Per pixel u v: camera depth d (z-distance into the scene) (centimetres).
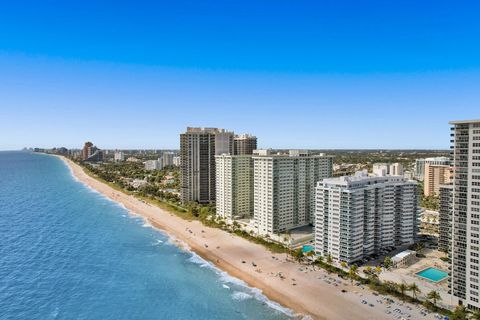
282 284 17012
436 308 14250
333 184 19262
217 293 16400
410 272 17962
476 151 13712
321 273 18162
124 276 18375
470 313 13900
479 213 13738
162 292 16538
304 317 14088
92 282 17562
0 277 17738
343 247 18888
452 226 14600
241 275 18362
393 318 13688
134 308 15012
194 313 14625
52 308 14838
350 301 15138
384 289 15962
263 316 14325
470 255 14062
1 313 14275
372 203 19975
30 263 19838
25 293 16112
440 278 17300
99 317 14238
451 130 14525
